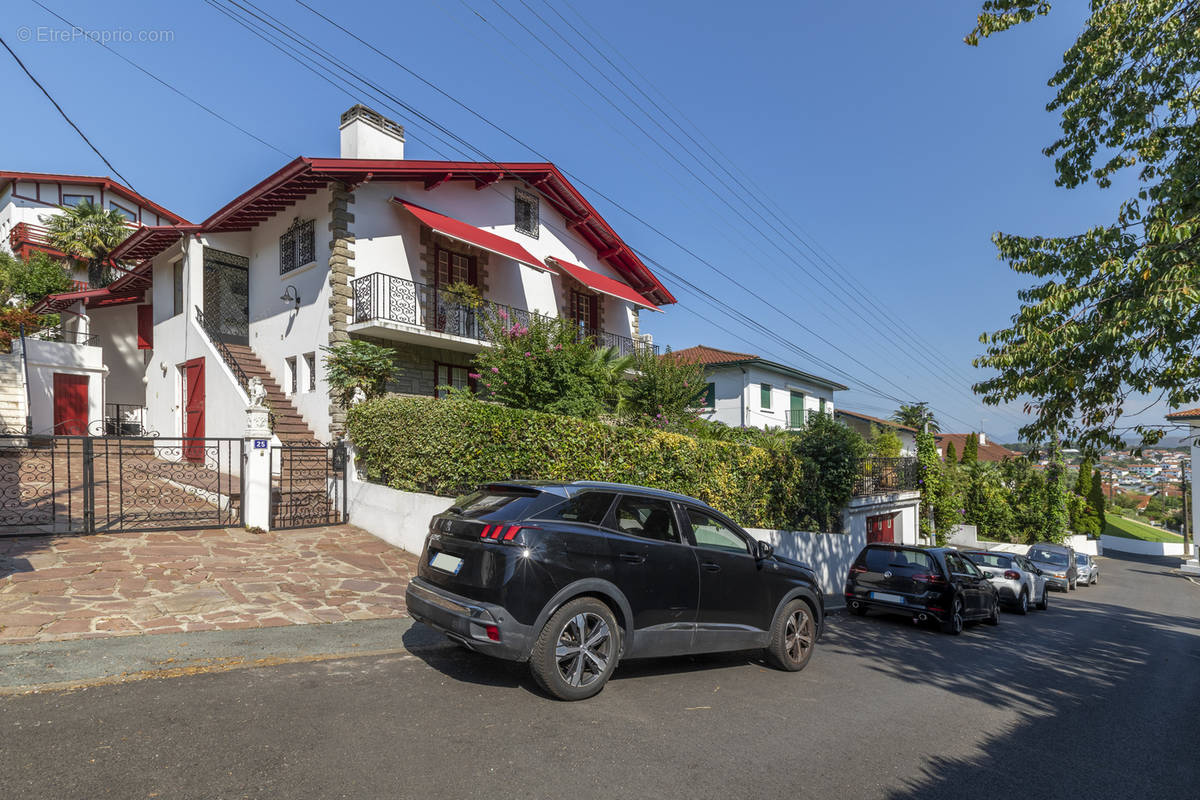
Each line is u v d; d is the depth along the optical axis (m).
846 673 7.14
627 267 23.69
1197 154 6.68
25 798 3.20
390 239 15.94
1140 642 11.56
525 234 19.80
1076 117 7.70
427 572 5.54
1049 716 6.14
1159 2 6.82
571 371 13.53
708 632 6.10
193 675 5.07
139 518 10.45
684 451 12.74
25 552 8.33
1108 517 57.41
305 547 10.07
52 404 19.47
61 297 21.81
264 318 17.28
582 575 5.25
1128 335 6.40
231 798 3.33
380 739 4.16
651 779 3.94
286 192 15.63
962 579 11.46
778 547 14.09
